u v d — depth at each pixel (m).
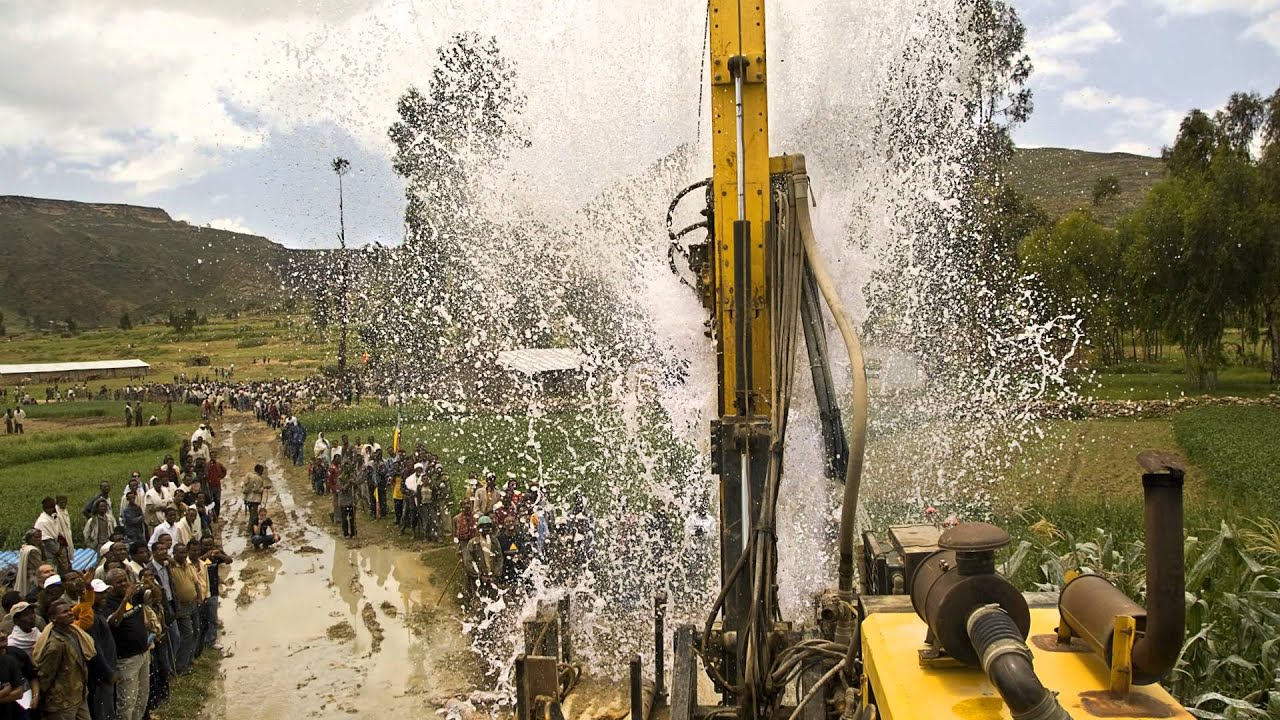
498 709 11.09
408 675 12.30
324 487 27.23
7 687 8.25
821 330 5.64
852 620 4.53
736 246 5.52
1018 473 20.86
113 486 32.09
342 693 11.73
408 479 20.81
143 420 55.75
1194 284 44.19
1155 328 46.00
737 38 5.72
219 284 179.00
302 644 13.69
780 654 4.80
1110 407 35.38
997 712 2.66
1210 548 8.41
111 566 10.17
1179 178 48.84
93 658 9.27
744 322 5.51
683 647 5.02
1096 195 83.75
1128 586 8.30
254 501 20.89
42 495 30.14
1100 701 2.64
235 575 18.03
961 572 2.86
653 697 5.95
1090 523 16.31
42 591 9.66
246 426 48.59
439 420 30.61
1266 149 47.84
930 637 3.01
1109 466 24.30
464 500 17.45
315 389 53.75
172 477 20.23
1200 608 7.71
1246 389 43.28
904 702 2.77
